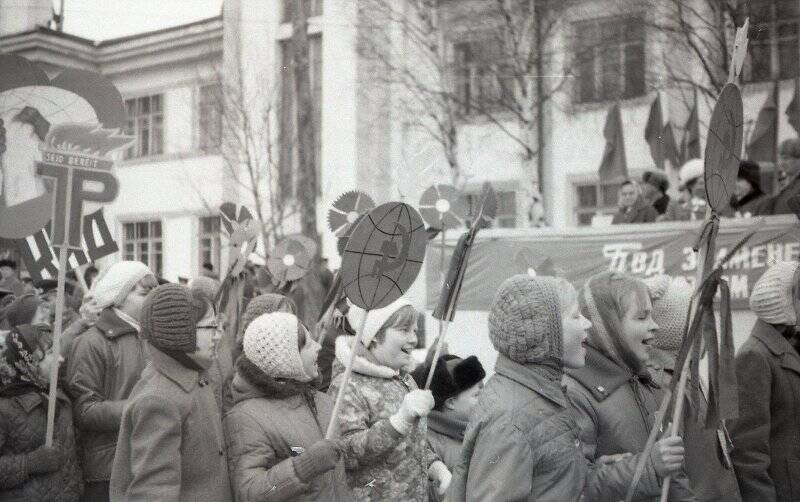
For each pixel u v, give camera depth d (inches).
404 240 163.9
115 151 226.1
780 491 177.5
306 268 343.3
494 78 790.5
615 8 703.7
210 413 152.4
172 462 145.3
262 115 885.2
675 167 702.5
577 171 788.6
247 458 150.9
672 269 343.3
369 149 895.1
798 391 178.2
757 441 174.2
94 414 203.8
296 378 156.5
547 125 798.5
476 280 367.9
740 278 327.0
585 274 352.5
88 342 211.2
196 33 1005.8
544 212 803.4
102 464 206.4
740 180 383.2
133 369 212.5
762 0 652.7
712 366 140.1
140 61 1069.8
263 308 190.1
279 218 846.5
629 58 739.4
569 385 160.2
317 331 240.8
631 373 162.2
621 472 142.4
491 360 365.1
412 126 833.5
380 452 166.7
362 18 856.9
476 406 138.9
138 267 216.8
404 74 831.1
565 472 134.3
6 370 195.0
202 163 1018.1
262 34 954.1
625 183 451.2
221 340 199.8
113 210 1095.0
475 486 133.4
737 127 151.6
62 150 219.9
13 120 243.4
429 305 382.3
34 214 246.1
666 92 705.0
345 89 911.0
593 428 157.2
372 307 161.6
